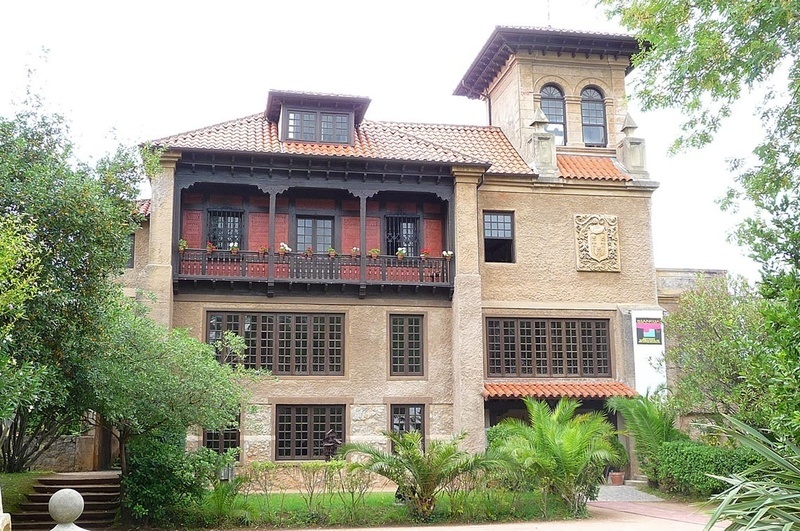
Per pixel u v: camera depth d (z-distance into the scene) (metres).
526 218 28.50
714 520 6.28
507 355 27.69
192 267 25.97
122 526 18.08
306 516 18.52
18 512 19.20
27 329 14.52
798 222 8.97
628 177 29.14
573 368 27.95
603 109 31.27
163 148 19.67
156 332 18.59
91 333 16.41
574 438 19.48
